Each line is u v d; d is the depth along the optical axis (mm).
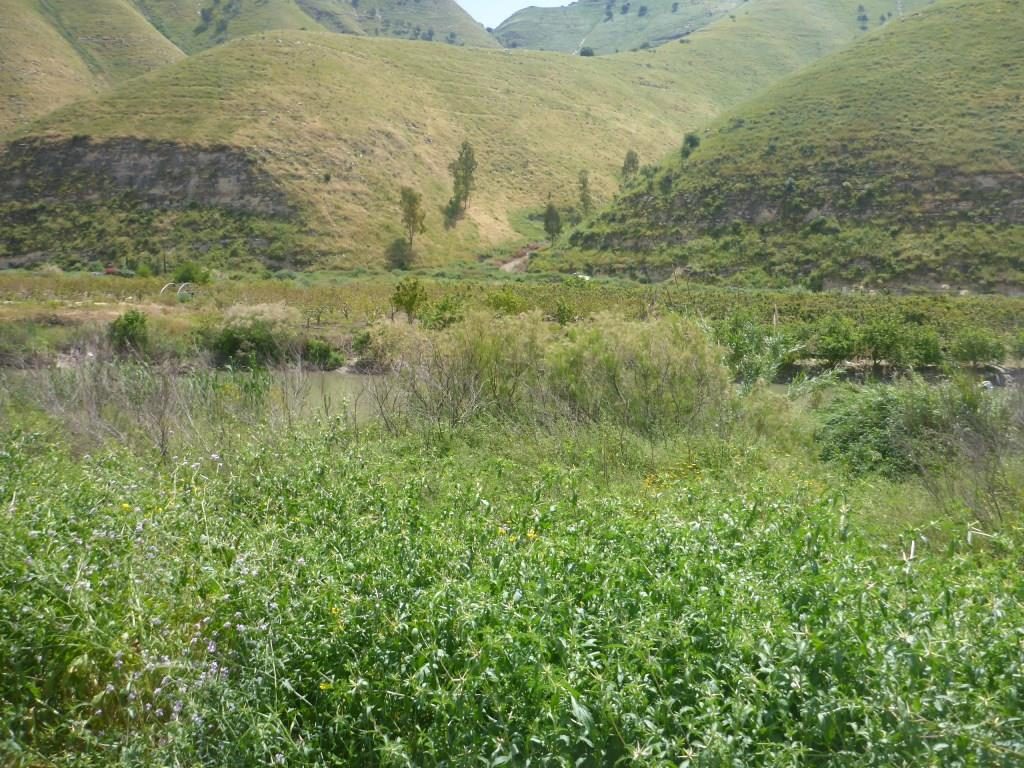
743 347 18031
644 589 4672
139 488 6559
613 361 13703
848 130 58781
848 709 3627
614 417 12953
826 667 3883
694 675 3912
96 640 4203
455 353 14102
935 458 10852
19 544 4738
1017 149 50656
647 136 105875
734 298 38219
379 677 4020
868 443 12094
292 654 4223
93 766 3760
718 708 3592
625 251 57438
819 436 13141
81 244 59125
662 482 9570
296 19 147000
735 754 3393
